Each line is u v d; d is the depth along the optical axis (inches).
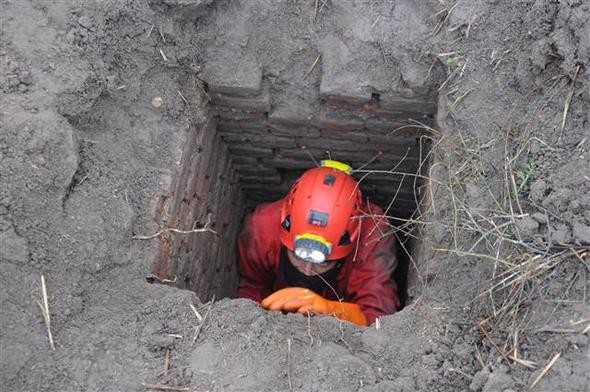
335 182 128.4
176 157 113.3
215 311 97.7
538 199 95.0
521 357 87.8
